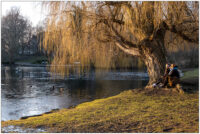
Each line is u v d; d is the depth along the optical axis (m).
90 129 5.68
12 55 62.72
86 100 13.89
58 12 10.71
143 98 9.90
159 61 11.89
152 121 6.18
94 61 12.73
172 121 6.09
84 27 10.95
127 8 10.74
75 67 12.25
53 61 12.02
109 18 11.33
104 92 17.31
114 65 13.88
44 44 11.39
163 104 8.43
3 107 11.92
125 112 7.43
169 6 9.38
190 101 8.83
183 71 35.62
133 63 14.45
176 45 14.41
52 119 6.97
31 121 6.89
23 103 13.05
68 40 11.24
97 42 12.18
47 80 26.66
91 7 10.71
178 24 10.87
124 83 23.44
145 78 28.52
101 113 7.46
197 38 12.30
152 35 10.98
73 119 6.79
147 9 9.80
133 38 13.06
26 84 22.89
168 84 11.45
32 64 56.38
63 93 16.94
